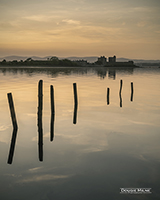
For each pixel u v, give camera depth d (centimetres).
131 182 786
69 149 1087
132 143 1167
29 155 1019
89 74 8231
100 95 2936
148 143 1169
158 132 1362
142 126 1497
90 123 1563
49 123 1561
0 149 1088
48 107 2112
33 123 1557
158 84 4603
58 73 8462
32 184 776
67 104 2267
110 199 694
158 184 774
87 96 2830
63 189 745
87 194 718
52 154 1027
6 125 1494
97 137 1266
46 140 1215
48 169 881
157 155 1012
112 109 2052
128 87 3991
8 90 3225
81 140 1215
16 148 1102
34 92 3050
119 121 1622
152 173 847
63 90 3384
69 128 1441
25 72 8656
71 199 693
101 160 959
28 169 885
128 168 886
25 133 1334
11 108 1343
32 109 1998
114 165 911
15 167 903
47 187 758
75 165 914
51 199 695
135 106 2209
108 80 5547
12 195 715
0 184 778
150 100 2583
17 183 783
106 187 755
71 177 820
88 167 896
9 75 6719
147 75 8188
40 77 6122
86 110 1995
